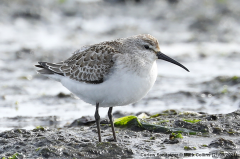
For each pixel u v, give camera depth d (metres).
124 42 9.97
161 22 29.77
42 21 29.42
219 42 25.39
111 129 11.23
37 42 25.00
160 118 12.26
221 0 33.53
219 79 18.16
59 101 15.84
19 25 28.39
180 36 26.61
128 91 9.53
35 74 19.53
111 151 9.34
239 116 11.73
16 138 10.39
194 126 11.04
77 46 24.11
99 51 9.91
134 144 9.92
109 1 34.34
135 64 9.48
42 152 9.20
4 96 16.09
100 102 10.03
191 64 21.38
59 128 12.02
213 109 14.44
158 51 10.11
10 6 30.80
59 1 33.06
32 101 15.72
